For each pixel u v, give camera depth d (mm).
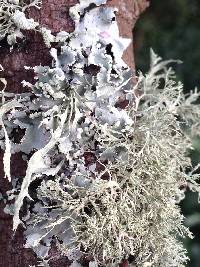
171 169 249
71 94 230
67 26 233
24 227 229
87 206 230
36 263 231
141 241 238
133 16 266
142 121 252
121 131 237
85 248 226
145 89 271
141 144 245
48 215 228
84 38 232
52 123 228
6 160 221
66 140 227
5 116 233
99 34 236
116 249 232
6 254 233
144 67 624
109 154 233
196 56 636
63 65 230
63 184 229
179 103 299
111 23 237
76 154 229
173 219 252
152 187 244
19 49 234
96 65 233
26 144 230
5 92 232
